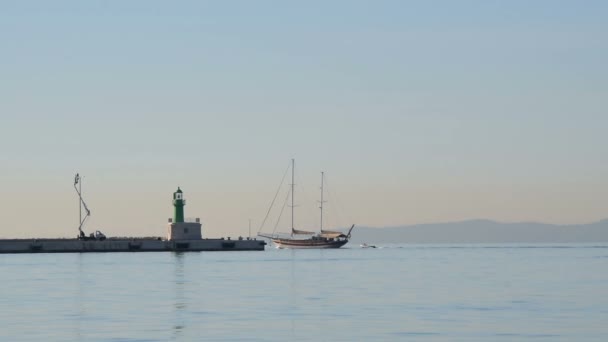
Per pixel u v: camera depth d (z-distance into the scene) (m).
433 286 88.56
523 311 62.91
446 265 144.88
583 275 109.25
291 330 52.50
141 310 63.75
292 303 69.25
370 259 177.50
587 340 48.47
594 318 58.34
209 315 60.31
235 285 90.69
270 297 75.19
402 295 77.06
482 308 65.19
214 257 181.50
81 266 136.12
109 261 157.38
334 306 66.81
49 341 47.88
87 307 66.00
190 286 89.06
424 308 65.19
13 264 144.00
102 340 48.22
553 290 82.50
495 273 115.12
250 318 58.66
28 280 99.31
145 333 51.12
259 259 171.25
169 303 69.31
